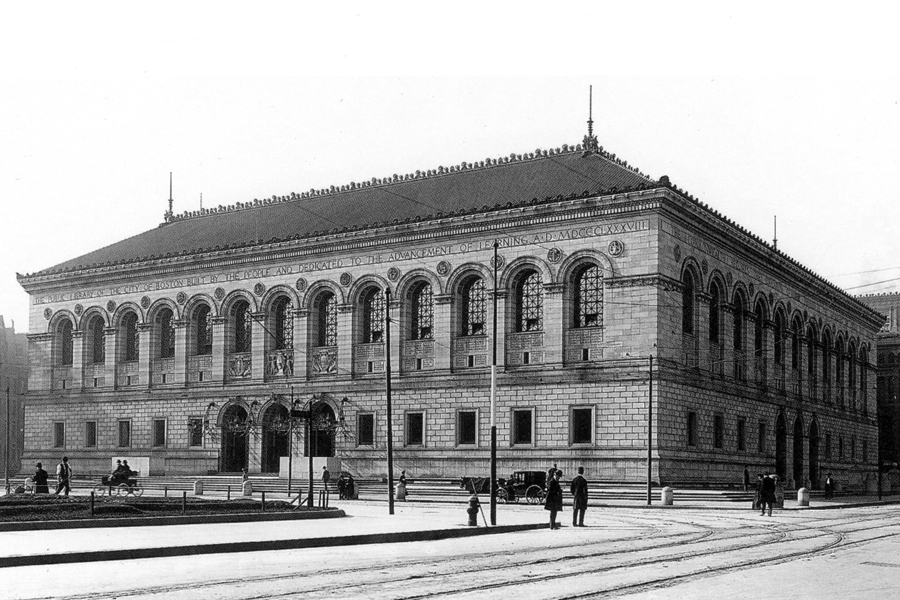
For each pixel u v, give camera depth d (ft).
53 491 260.62
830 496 264.11
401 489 215.31
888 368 438.81
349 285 269.64
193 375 295.48
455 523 136.05
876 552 101.19
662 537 120.16
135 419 304.50
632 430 225.35
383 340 265.13
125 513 134.82
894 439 434.30
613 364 229.04
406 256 261.24
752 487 249.96
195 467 288.71
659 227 226.79
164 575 79.51
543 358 239.30
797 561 91.81
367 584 74.38
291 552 100.27
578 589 71.56
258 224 306.96
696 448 236.84
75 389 317.63
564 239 238.48
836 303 343.05
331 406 270.46
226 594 68.69
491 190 265.13
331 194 313.53
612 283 230.68
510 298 245.04
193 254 294.05
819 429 320.70
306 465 259.19
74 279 318.65
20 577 78.18
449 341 252.62
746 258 270.67
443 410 252.21
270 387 280.51
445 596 68.08
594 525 143.64
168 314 306.14
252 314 286.05
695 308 242.99
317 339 278.05
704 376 243.40
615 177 245.45
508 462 240.53
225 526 128.06
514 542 113.39
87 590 70.59
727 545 108.37
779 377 291.38
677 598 67.67
